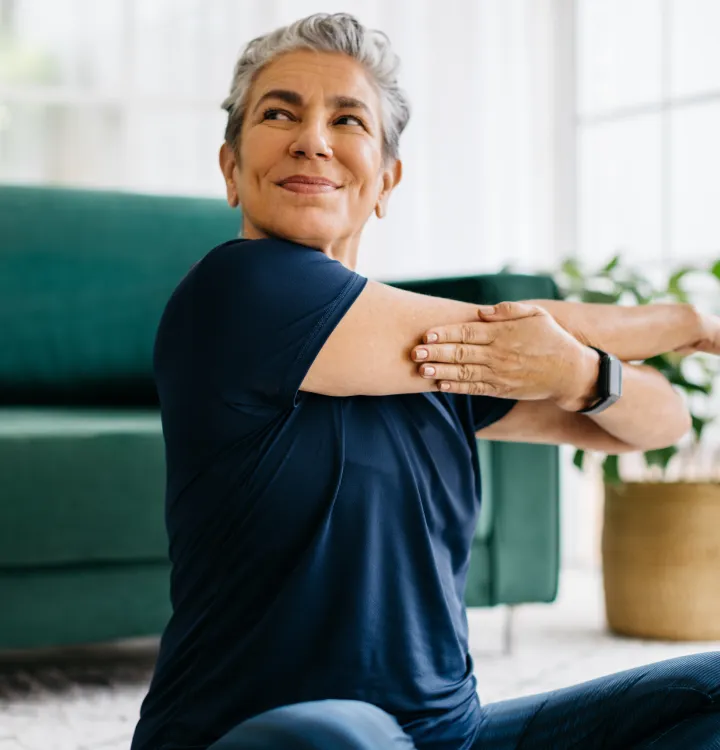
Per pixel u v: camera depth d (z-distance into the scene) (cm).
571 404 129
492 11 446
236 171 131
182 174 423
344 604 108
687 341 140
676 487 298
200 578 113
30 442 239
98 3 418
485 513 276
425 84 440
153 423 261
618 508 307
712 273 308
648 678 111
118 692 242
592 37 438
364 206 126
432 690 112
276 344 110
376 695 109
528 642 297
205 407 112
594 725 112
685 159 409
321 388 112
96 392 334
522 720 117
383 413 114
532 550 280
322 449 110
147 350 338
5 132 416
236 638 110
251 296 111
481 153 444
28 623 241
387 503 111
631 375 134
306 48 124
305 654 108
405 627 110
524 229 449
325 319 112
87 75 419
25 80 415
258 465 109
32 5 413
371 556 109
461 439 120
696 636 297
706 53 402
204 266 115
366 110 125
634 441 139
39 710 226
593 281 312
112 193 343
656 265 416
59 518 241
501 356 121
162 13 422
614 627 309
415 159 440
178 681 113
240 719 108
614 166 432
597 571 426
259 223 124
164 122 423
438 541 117
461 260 443
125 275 338
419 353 115
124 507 246
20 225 330
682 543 296
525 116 449
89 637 246
